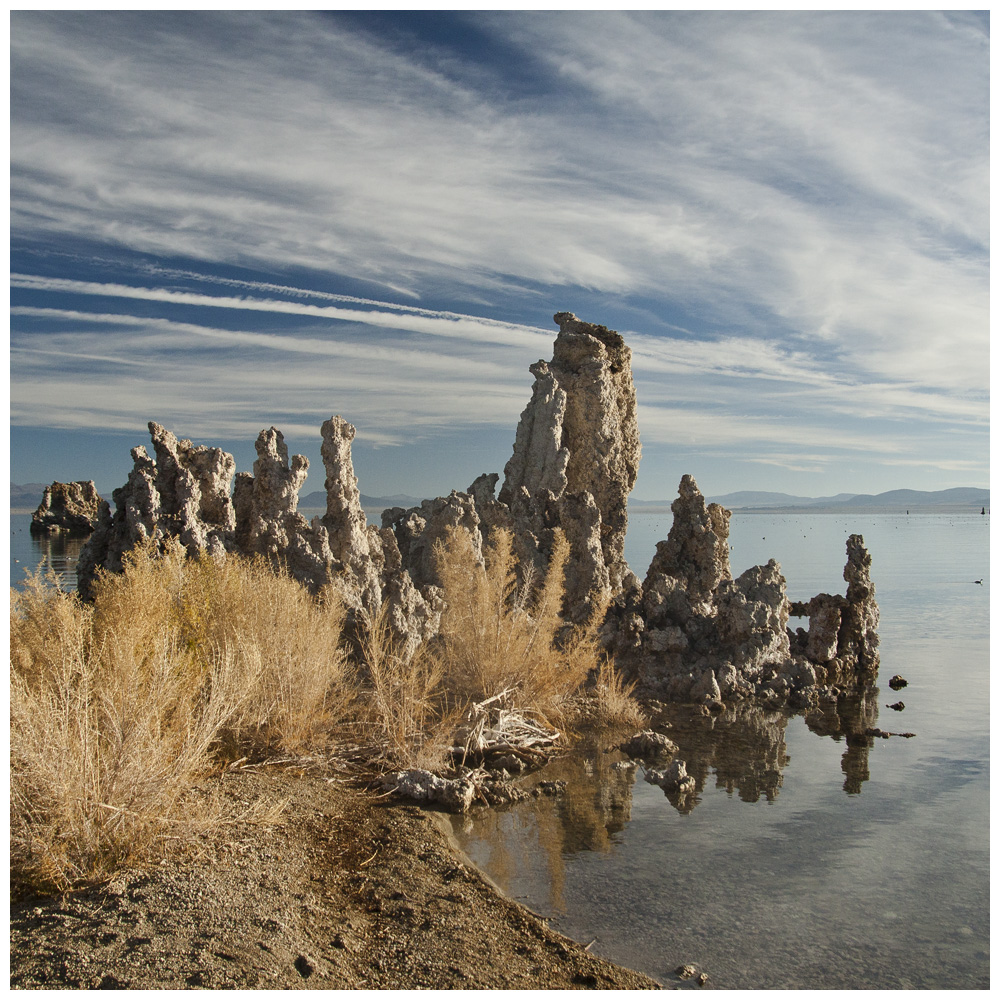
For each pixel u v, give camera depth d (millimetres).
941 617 26906
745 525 130625
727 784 10875
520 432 20781
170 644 9273
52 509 64000
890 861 8422
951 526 121812
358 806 9164
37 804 6430
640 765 11641
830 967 6391
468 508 17547
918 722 14242
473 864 8086
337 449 15508
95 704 7324
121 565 13734
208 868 6785
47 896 6043
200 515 15141
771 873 8102
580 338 21781
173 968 5180
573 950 6465
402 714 11070
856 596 18203
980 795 10508
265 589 11719
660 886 7758
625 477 21500
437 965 5945
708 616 17484
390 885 7246
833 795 10477
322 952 5879
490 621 13234
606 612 16938
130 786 6801
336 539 15289
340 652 12195
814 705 15469
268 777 9539
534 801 10094
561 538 14766
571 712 13836
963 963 6473
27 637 9086
